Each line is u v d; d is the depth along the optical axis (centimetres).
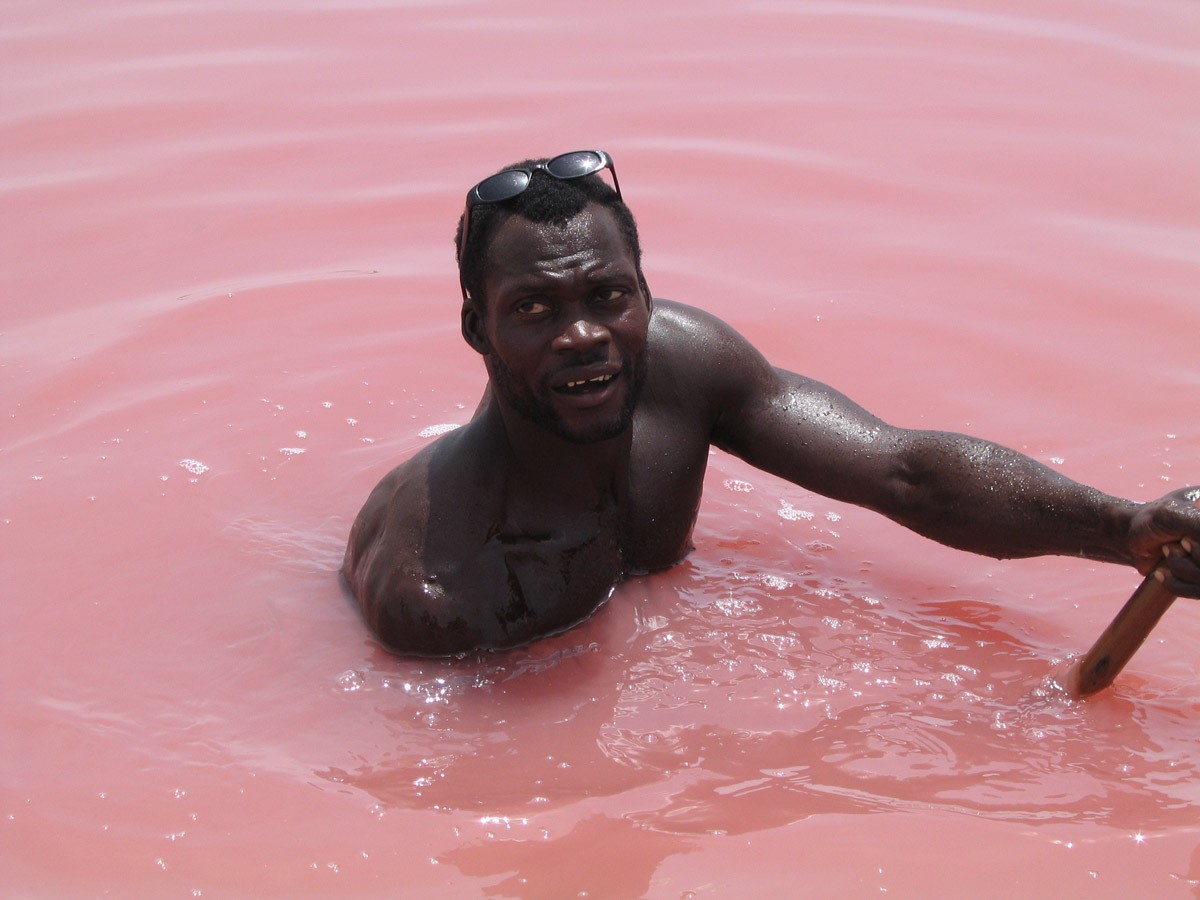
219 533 427
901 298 566
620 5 912
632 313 326
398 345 547
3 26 883
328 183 681
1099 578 394
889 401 497
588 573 370
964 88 763
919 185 660
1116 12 866
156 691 356
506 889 287
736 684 350
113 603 394
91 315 572
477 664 360
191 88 788
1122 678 349
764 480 452
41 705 351
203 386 518
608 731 335
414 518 362
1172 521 304
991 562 403
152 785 321
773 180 669
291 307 576
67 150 721
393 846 300
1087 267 583
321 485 456
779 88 769
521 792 315
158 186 683
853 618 375
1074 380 504
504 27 877
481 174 679
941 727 332
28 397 510
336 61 825
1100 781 313
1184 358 514
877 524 425
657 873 289
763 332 543
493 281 326
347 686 354
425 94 775
